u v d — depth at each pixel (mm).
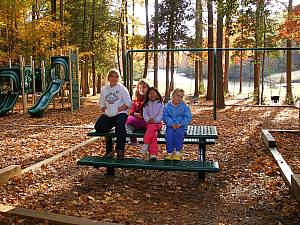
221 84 18047
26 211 4445
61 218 4242
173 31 24781
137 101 6574
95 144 8633
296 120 13008
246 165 6758
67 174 6227
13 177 5852
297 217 4406
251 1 12445
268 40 23281
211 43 23609
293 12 19375
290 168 6223
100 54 31469
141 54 37312
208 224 4254
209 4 22594
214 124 12016
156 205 4859
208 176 6129
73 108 17734
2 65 22328
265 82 50750
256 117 14055
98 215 4461
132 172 6395
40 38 20891
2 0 19562
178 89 5867
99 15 29375
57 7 27453
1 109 15562
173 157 5855
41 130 10922
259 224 4242
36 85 18875
